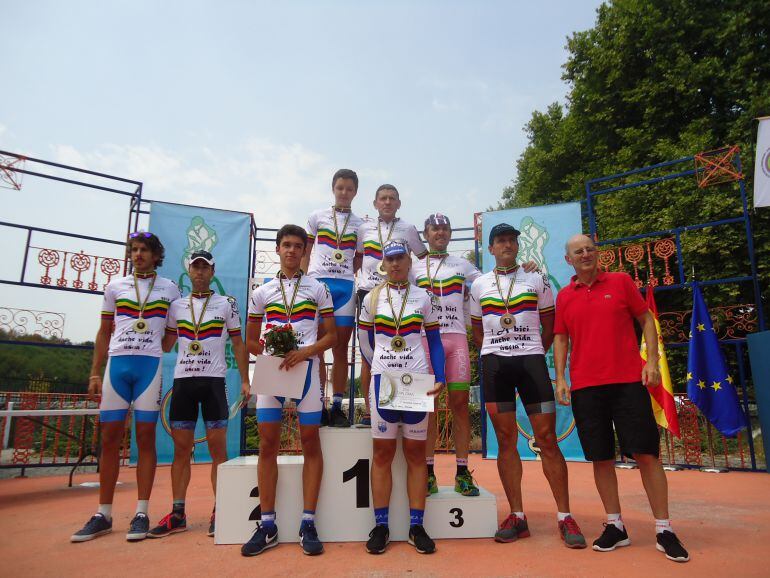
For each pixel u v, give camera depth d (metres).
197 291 4.34
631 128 12.78
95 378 4.06
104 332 4.16
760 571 2.82
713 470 7.27
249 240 8.99
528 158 18.28
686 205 10.60
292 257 3.91
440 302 4.52
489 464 7.95
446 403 9.98
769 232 10.02
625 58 13.33
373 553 3.29
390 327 3.71
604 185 13.16
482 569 2.93
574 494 5.42
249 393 4.32
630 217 11.66
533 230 8.80
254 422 11.41
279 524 3.64
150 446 3.94
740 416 7.09
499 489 5.74
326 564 3.07
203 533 3.90
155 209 8.52
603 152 14.43
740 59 11.87
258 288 3.99
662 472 3.28
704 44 12.88
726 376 7.15
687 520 4.14
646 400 3.38
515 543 3.49
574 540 3.34
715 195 10.20
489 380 3.84
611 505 3.38
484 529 3.71
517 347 3.80
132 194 8.49
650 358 3.38
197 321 4.23
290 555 3.28
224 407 4.16
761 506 4.75
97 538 3.75
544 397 3.66
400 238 5.03
